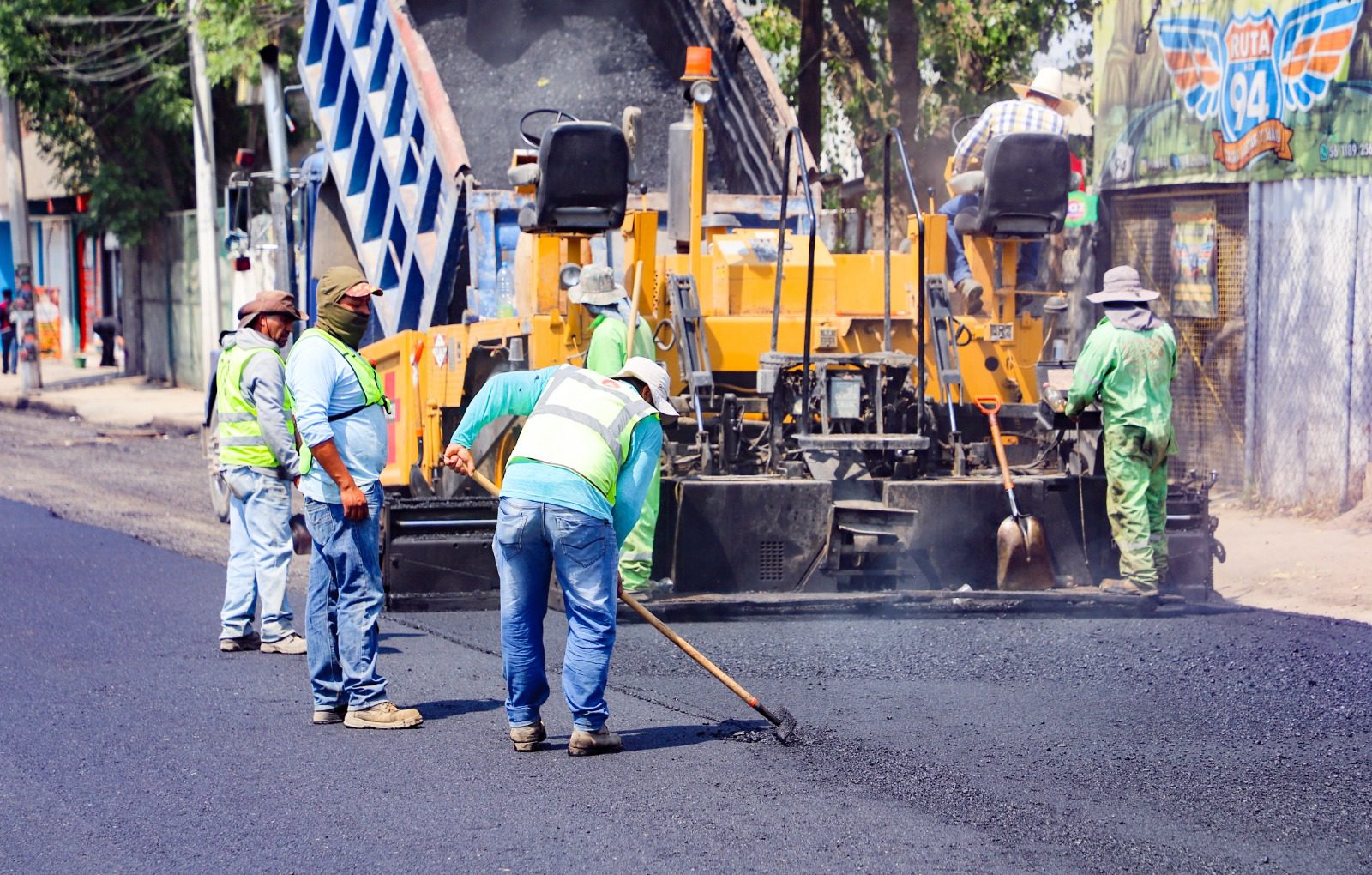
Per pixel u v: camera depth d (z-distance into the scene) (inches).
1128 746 323.3
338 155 644.1
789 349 502.6
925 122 952.3
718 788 294.0
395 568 480.7
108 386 1574.8
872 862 253.3
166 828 272.7
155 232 1590.8
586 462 313.9
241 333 421.7
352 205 634.2
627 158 467.5
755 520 468.4
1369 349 649.6
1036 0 963.3
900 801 285.7
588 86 617.9
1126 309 470.0
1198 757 315.6
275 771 307.9
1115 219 792.9
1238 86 703.7
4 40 1349.7
